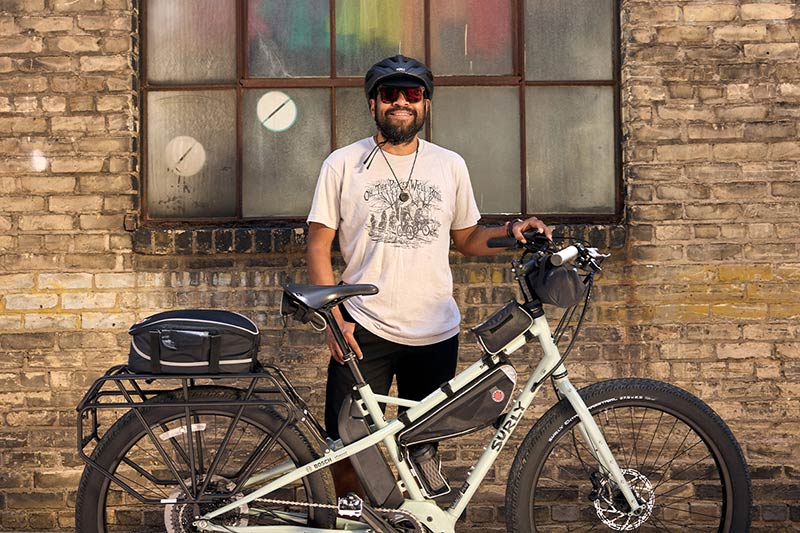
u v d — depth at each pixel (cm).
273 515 313
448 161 328
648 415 375
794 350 398
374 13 420
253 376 301
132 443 309
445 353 327
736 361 399
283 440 312
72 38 403
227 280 405
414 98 313
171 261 404
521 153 419
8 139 403
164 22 417
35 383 403
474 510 403
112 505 381
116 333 403
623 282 402
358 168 321
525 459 316
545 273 303
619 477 315
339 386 326
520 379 404
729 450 318
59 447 404
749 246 399
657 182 400
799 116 398
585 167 419
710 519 385
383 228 316
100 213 404
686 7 400
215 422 317
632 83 401
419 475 310
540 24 418
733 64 400
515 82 418
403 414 307
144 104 417
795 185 398
